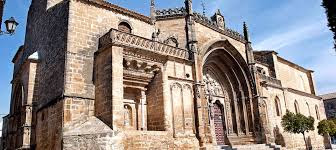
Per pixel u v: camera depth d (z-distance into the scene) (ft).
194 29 97.66
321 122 145.59
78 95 68.59
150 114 79.66
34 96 82.33
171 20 100.01
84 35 75.51
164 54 81.41
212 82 115.65
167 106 76.64
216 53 112.68
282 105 135.54
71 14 74.54
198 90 87.51
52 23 84.58
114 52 69.15
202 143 82.12
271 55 148.15
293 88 160.56
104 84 69.26
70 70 69.51
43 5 96.02
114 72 67.36
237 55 118.01
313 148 149.38
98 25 79.92
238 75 120.67
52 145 67.21
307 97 166.50
